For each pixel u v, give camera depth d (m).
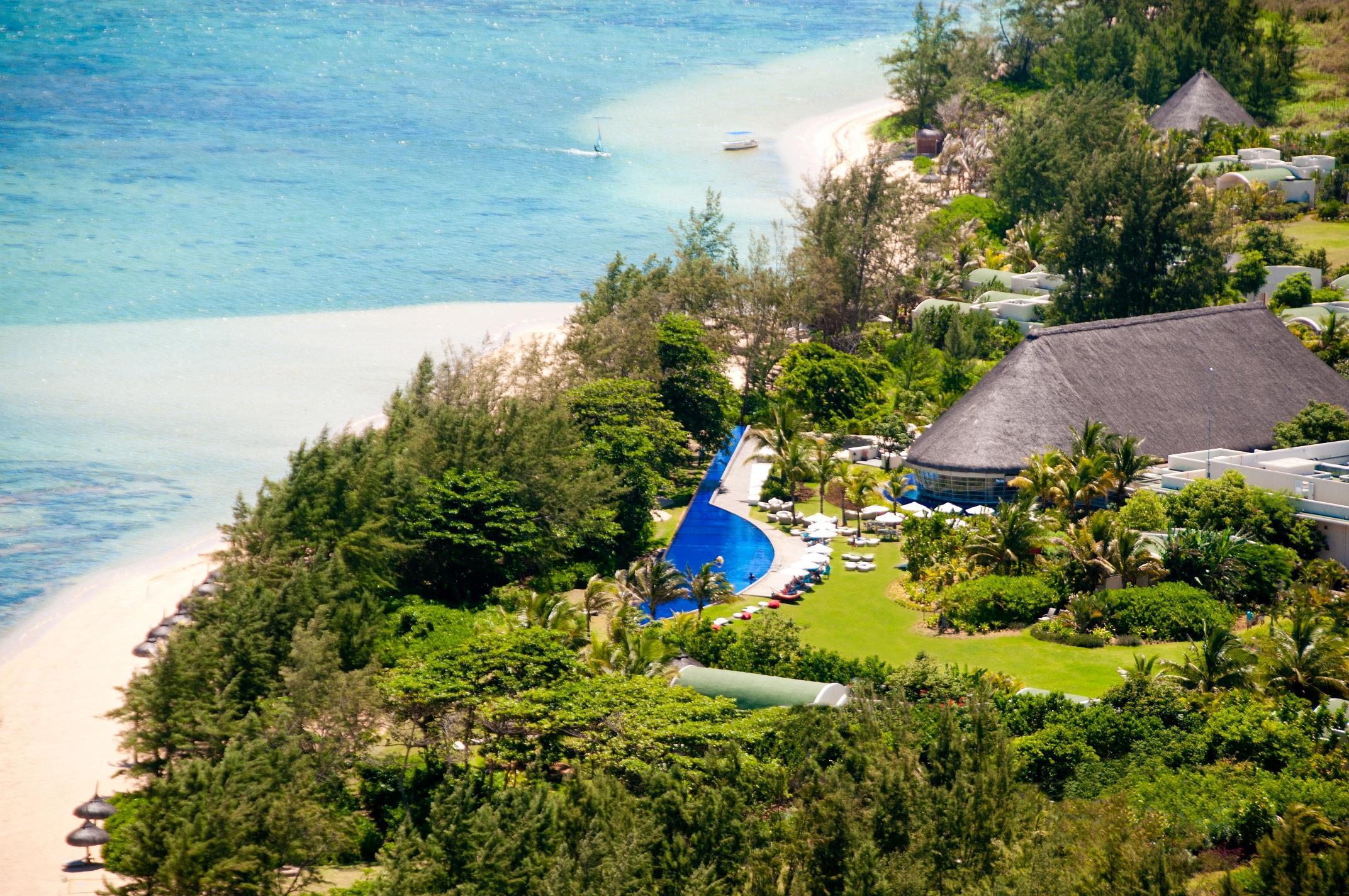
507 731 94.31
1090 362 166.25
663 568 130.50
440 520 130.88
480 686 95.75
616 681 98.50
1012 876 71.94
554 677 98.00
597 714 92.56
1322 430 164.38
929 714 95.69
